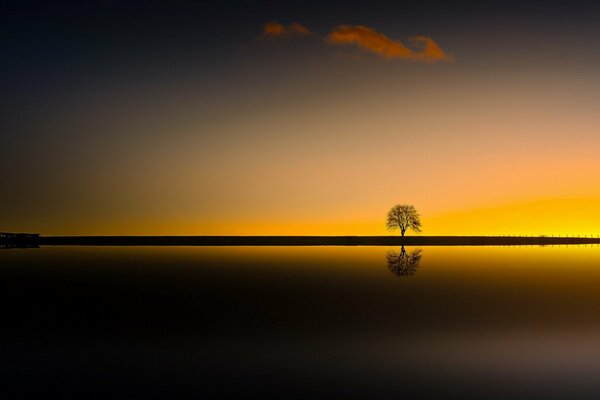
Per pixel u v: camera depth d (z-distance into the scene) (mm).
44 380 13070
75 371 13773
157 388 12523
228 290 28266
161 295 26406
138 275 35781
